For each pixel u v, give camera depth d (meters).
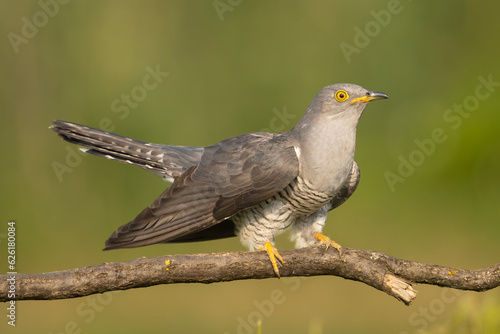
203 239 6.71
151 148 6.95
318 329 4.93
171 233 5.79
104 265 4.57
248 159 6.25
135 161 6.95
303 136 6.30
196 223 5.94
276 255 5.11
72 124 6.98
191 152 6.96
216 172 6.24
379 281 4.94
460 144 13.02
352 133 6.23
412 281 5.11
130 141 6.97
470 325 4.58
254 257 5.10
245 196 6.14
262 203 6.33
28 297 4.38
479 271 5.04
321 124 6.19
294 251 5.18
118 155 6.97
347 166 6.24
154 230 5.73
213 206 6.08
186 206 5.99
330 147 6.13
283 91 13.65
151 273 4.65
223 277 4.93
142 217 5.75
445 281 5.05
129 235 5.61
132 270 4.60
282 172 6.14
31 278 4.38
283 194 6.30
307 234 6.76
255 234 6.41
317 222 6.77
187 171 6.25
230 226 6.79
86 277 4.49
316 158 6.13
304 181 6.21
